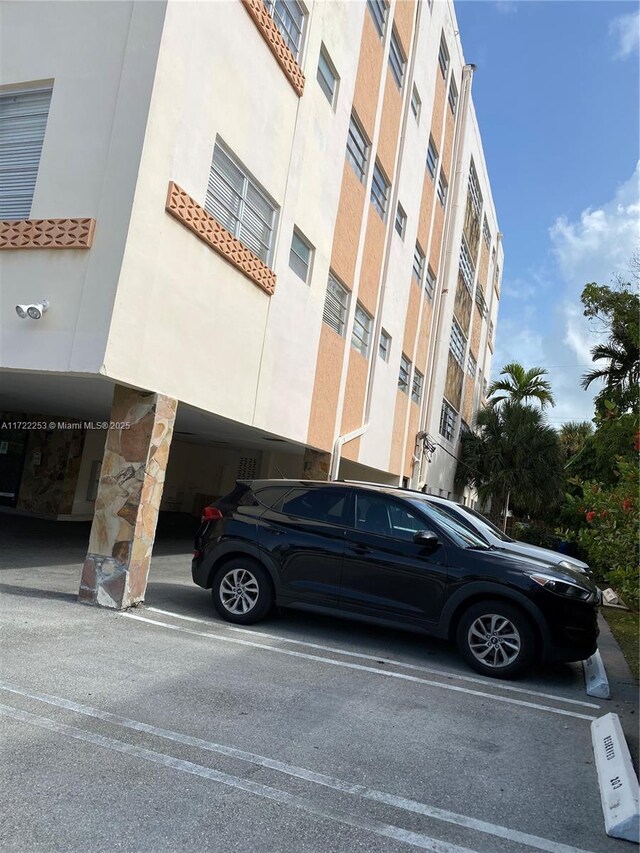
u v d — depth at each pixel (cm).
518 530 2731
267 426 1043
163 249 734
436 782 395
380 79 1525
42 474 1563
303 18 1091
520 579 639
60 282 691
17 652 543
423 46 1884
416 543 672
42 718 420
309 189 1147
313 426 1251
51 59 755
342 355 1395
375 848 315
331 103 1254
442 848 323
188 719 445
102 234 684
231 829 316
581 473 1977
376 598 680
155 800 334
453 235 2472
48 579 858
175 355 772
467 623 650
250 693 510
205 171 810
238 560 738
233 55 855
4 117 792
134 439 738
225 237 849
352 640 720
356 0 1330
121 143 696
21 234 704
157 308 732
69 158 720
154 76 695
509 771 424
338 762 406
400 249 1819
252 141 923
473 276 3073
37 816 308
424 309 2198
